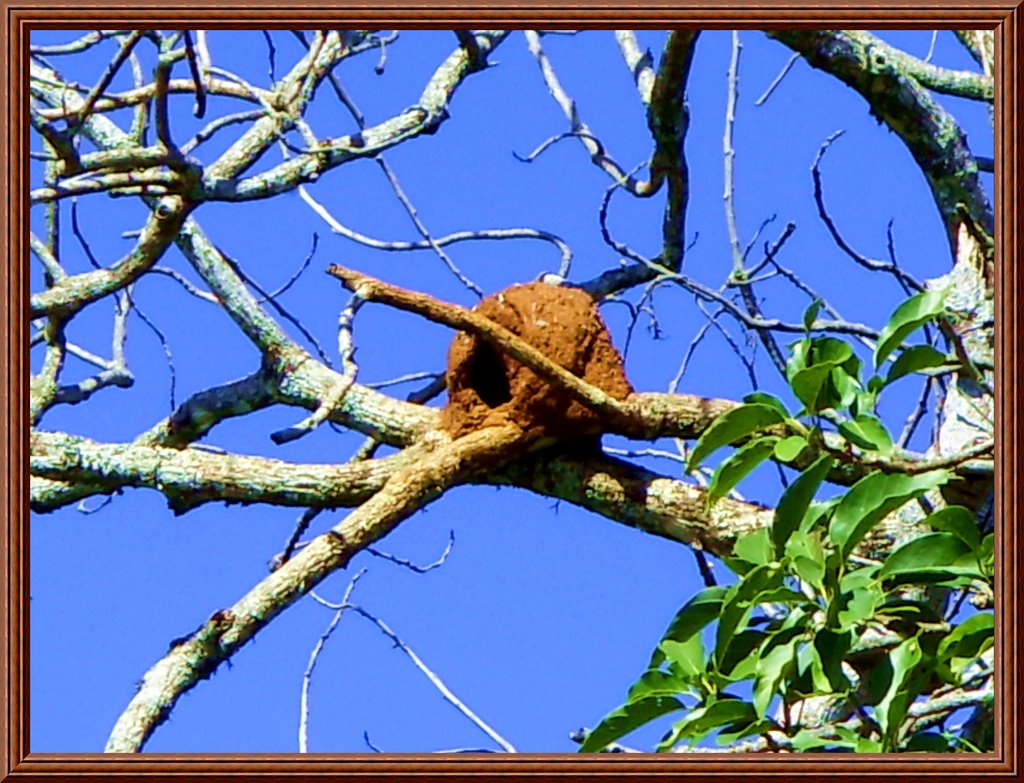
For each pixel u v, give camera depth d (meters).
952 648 5.07
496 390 8.35
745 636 5.38
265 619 7.26
